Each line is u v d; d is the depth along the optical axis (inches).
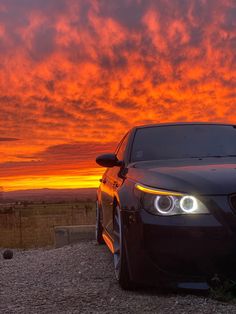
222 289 82.8
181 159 110.5
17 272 132.0
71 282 109.4
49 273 125.0
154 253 85.7
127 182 103.7
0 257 210.8
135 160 115.9
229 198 83.7
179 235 83.4
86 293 95.9
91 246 168.4
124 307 83.5
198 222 82.7
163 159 113.0
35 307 88.3
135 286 93.9
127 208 93.2
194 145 118.6
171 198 86.0
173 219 84.5
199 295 87.4
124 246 93.6
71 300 91.3
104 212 138.9
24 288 107.3
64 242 209.2
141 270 87.6
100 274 116.1
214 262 82.0
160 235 84.9
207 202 83.7
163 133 124.6
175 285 84.4
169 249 84.0
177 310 79.4
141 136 124.7
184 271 84.0
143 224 87.2
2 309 88.7
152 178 94.0
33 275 124.3
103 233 145.4
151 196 88.7
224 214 82.4
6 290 106.7
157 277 85.7
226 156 112.8
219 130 126.8
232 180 86.8
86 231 209.3
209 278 83.0
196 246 82.4
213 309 78.5
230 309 78.0
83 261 137.9
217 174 90.3
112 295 92.6
